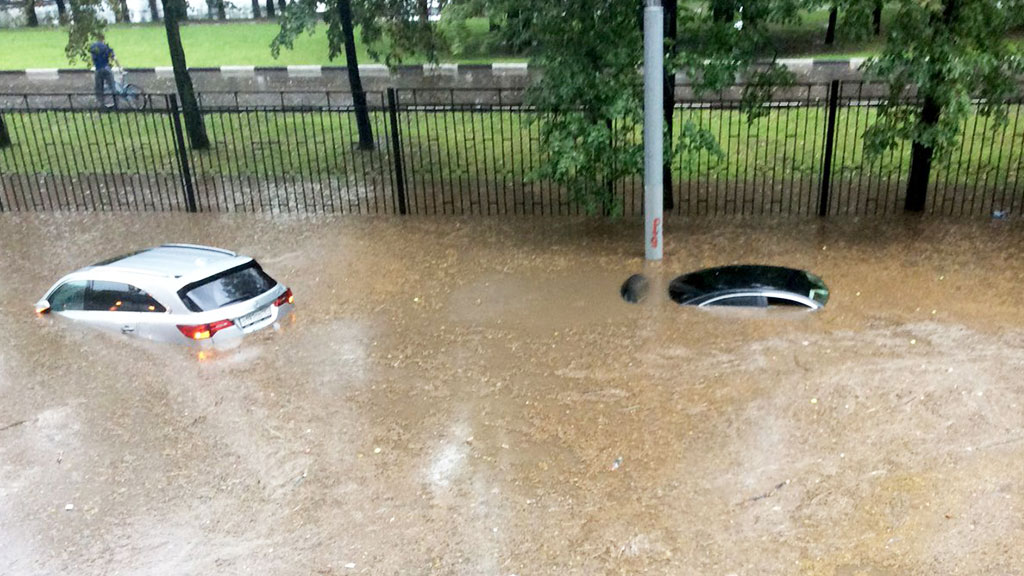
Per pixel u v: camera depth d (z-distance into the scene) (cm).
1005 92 1217
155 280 939
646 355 902
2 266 1277
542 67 1340
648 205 1152
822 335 925
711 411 788
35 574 618
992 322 939
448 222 1402
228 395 859
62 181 1566
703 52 1239
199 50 2784
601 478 700
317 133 1958
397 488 702
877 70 1153
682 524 641
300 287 1147
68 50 1845
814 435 745
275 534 652
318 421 808
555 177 1173
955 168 1543
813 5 1159
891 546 607
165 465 748
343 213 1478
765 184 1509
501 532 643
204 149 1861
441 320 1020
